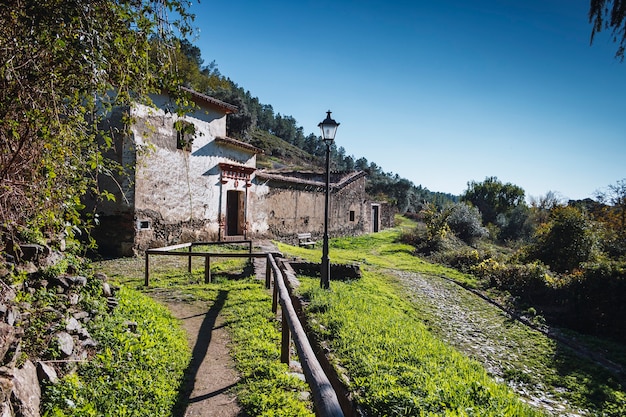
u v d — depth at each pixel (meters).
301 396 3.66
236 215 16.33
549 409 5.37
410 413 2.85
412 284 12.57
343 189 24.45
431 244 21.59
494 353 7.42
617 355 7.85
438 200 74.38
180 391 3.64
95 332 3.91
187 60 40.31
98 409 2.85
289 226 19.41
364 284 10.29
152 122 11.70
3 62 2.59
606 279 10.37
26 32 2.49
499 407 3.18
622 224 18.73
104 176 11.23
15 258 3.67
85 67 2.74
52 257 4.29
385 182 52.88
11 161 2.92
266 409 3.35
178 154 12.84
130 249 11.22
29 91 2.79
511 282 12.94
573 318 10.18
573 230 15.01
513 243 27.69
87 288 4.60
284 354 4.26
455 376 3.82
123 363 3.59
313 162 59.47
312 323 4.97
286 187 19.09
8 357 2.50
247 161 16.59
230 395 3.64
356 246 21.30
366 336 4.62
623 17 6.84
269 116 76.38
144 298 6.27
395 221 38.78
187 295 7.35
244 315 6.16
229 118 37.12
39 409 2.52
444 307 10.30
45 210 3.47
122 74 3.08
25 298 3.48
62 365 3.08
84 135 3.43
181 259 11.19
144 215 11.59
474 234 25.47
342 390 3.28
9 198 3.19
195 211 13.66
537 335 8.77
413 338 4.99
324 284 7.82
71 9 2.46
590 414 5.32
